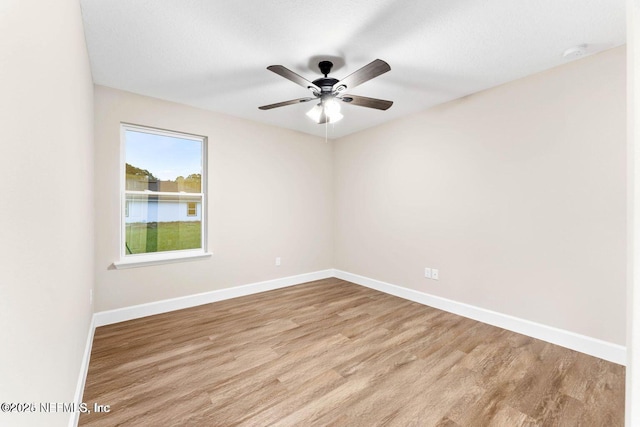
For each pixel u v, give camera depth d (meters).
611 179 2.08
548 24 1.80
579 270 2.22
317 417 1.54
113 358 2.11
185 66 2.34
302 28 1.86
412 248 3.50
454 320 2.86
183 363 2.05
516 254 2.57
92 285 2.48
